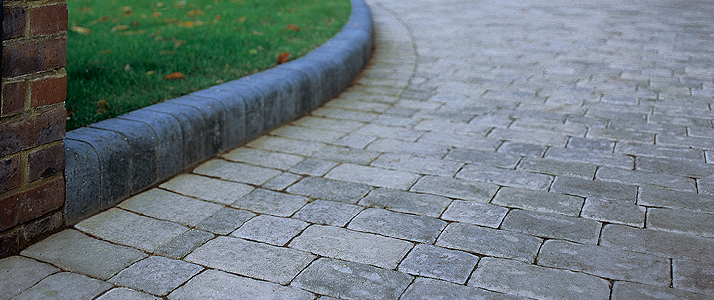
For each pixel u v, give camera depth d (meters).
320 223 2.87
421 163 3.64
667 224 2.83
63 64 2.53
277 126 4.32
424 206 3.05
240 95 3.92
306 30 6.19
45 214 2.66
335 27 6.42
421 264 2.50
